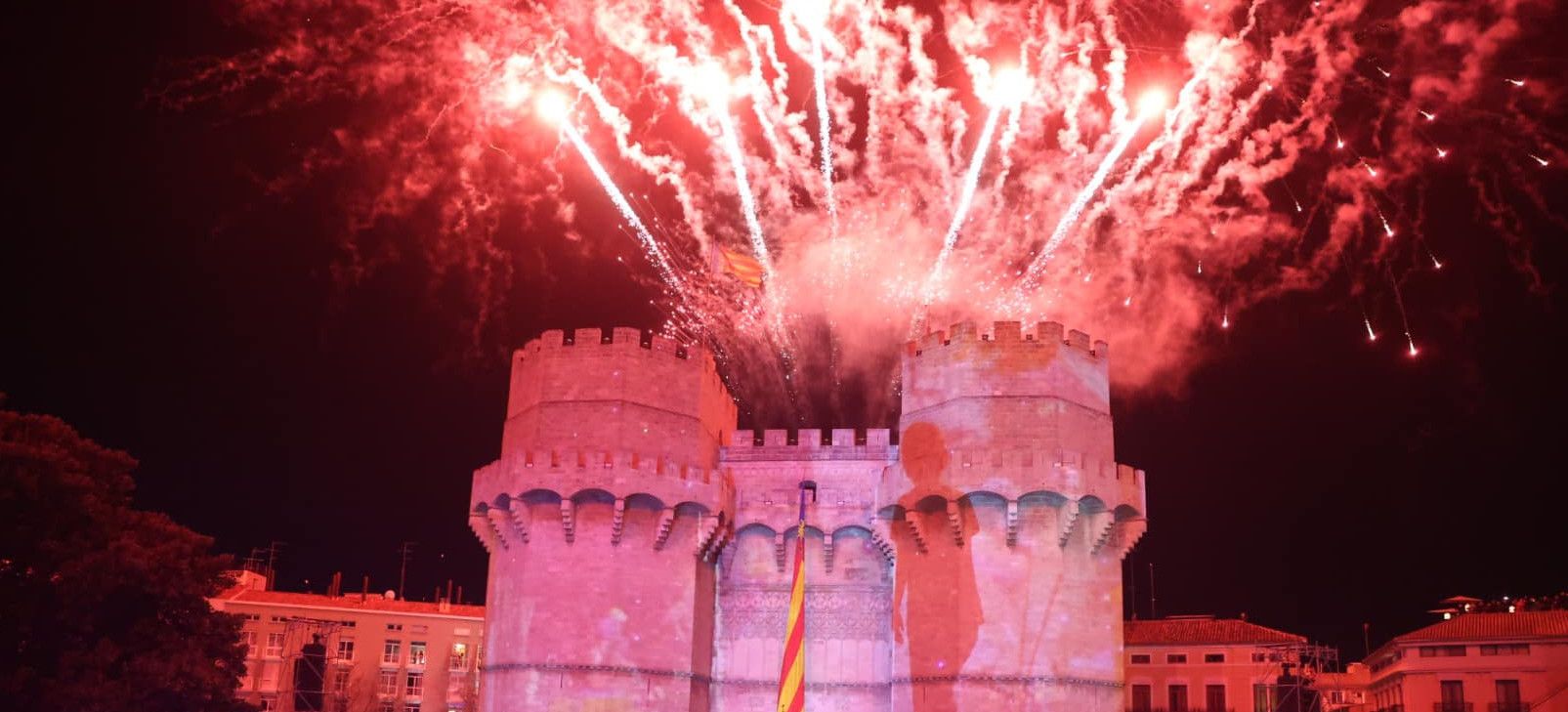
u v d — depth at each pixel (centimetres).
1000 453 4803
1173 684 7938
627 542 5019
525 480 5038
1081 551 4866
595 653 4888
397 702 10288
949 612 4772
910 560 4962
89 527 5075
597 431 5094
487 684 5144
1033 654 4672
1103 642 4834
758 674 5194
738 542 5338
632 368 5172
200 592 5297
